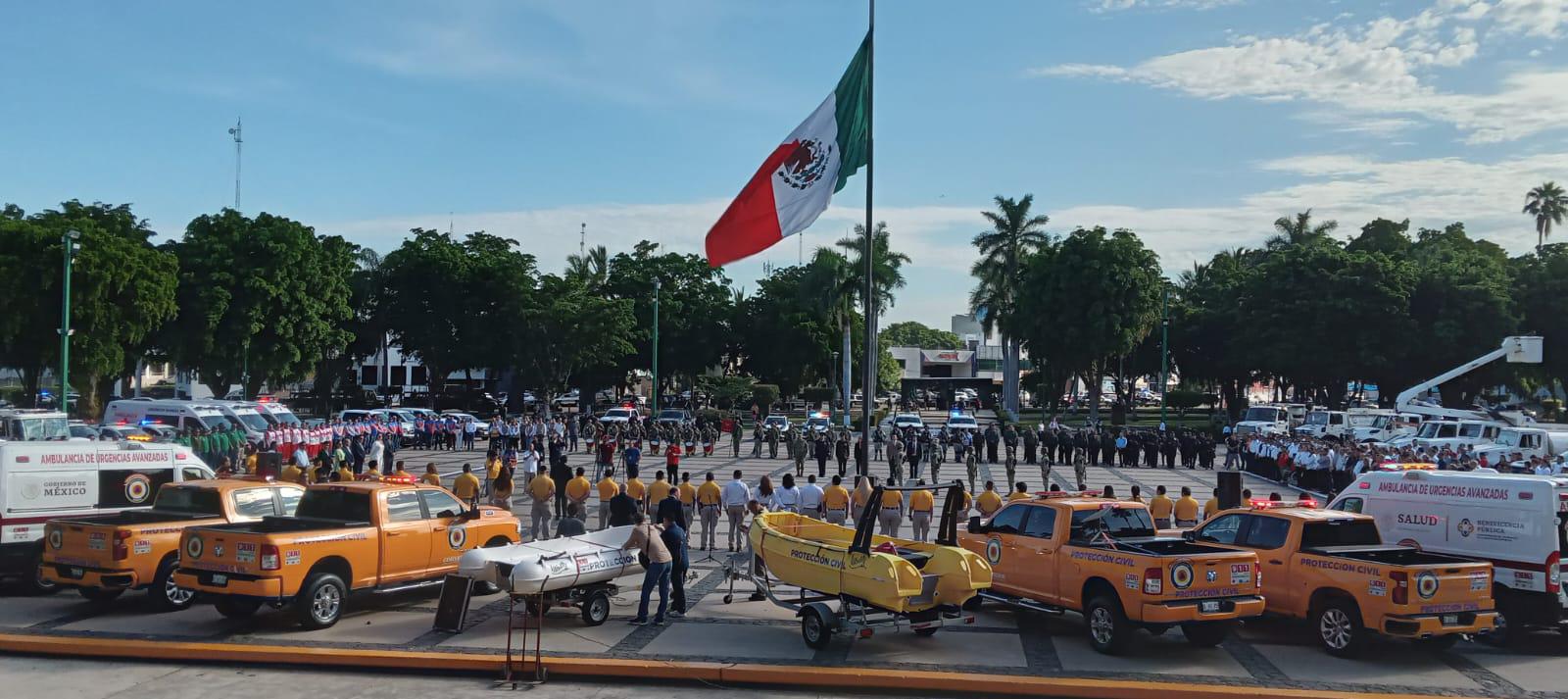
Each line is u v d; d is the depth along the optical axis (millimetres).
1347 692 11336
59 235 42781
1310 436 38500
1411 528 14797
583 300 65750
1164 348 66625
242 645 12609
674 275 77500
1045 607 14047
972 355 116875
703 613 15117
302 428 38000
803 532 15109
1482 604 12680
